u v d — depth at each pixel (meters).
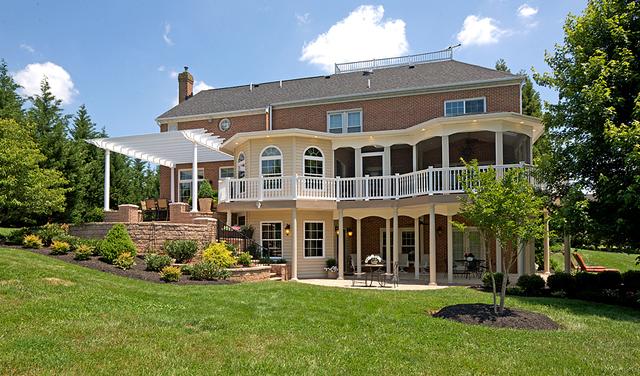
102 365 5.09
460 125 15.68
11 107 24.45
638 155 10.16
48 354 5.28
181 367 5.18
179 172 25.34
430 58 24.38
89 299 7.88
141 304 8.05
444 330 7.58
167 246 13.93
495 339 7.11
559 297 12.35
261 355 5.74
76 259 11.83
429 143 19.31
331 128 21.97
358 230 17.84
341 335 6.99
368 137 18.23
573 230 11.87
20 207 14.32
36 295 7.67
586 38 12.91
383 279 16.05
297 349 6.08
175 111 25.86
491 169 9.15
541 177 13.47
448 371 5.47
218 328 6.97
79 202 23.97
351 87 22.77
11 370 4.78
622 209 10.91
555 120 13.08
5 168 13.34
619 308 10.70
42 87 28.56
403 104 20.73
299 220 18.36
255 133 17.98
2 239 13.89
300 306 8.96
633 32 12.12
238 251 16.45
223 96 26.58
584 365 5.89
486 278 13.22
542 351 6.50
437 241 19.98
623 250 12.78
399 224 20.80
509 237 8.87
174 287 10.36
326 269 18.14
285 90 25.08
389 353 6.11
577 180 12.91
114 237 12.38
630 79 11.66
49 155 22.95
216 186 24.38
